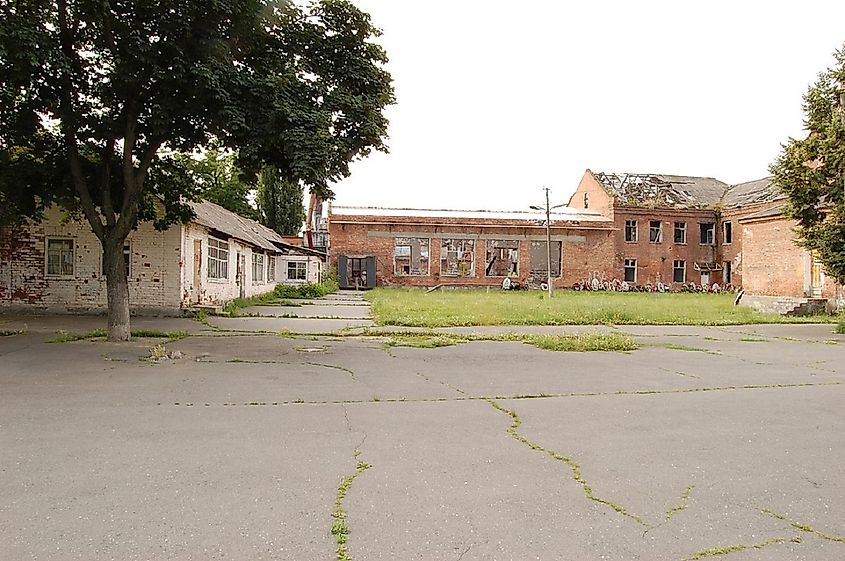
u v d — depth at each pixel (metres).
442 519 3.93
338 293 41.91
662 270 52.56
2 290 20.55
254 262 33.28
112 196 15.23
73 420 6.37
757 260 28.97
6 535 3.62
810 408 7.46
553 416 6.88
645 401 7.80
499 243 50.00
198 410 6.93
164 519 3.88
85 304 20.67
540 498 4.32
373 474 4.77
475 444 5.67
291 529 3.75
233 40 13.07
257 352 12.09
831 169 18.12
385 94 14.27
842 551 3.56
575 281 50.38
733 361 11.79
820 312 25.17
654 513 4.08
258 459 5.12
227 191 53.25
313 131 12.61
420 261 49.28
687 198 54.47
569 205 60.94
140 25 12.04
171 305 20.64
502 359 11.61
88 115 13.45
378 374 9.68
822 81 18.80
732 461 5.25
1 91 11.59
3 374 9.16
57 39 12.35
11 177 14.71
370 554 3.44
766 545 3.62
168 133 13.42
